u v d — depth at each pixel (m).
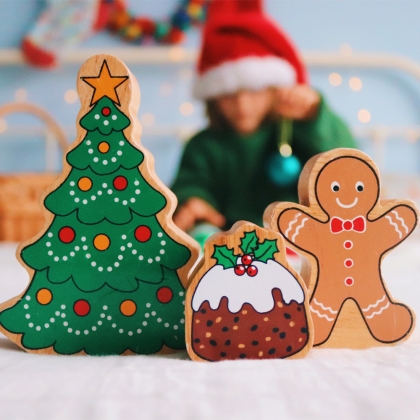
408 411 0.28
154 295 0.36
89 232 0.36
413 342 0.36
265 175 0.92
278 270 0.35
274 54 0.87
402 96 1.11
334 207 0.36
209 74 0.86
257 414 0.28
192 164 0.94
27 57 1.06
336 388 0.30
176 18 1.08
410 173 1.11
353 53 1.11
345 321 0.36
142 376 0.31
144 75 1.10
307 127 0.89
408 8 1.11
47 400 0.29
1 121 1.08
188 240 0.36
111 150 0.36
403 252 0.71
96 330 0.36
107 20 1.08
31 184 0.86
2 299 0.45
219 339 0.34
